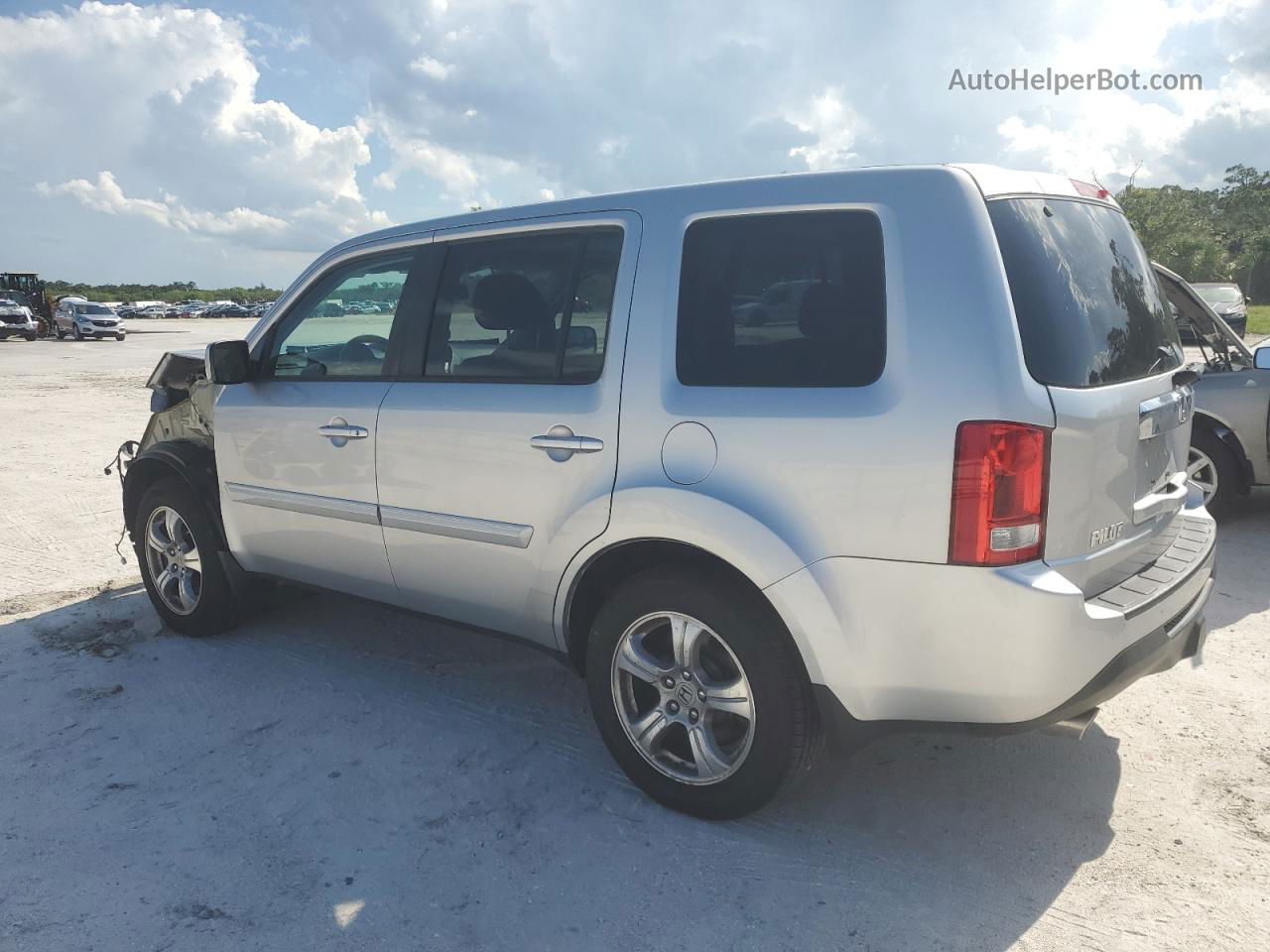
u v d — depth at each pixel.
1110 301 2.79
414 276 3.57
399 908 2.52
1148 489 2.86
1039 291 2.48
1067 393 2.42
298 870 2.69
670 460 2.76
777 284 2.67
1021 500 2.33
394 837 2.84
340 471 3.68
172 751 3.39
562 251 3.15
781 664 2.63
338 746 3.41
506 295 3.25
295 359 3.97
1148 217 49.47
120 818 2.95
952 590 2.37
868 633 2.48
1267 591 4.91
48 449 10.06
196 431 4.59
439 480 3.35
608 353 2.94
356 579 3.80
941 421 2.35
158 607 4.59
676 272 2.86
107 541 6.28
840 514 2.47
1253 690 3.74
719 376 2.73
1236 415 5.98
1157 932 2.38
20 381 18.53
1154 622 2.61
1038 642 2.33
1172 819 2.88
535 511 3.09
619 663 2.97
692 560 2.84
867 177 2.61
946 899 2.53
